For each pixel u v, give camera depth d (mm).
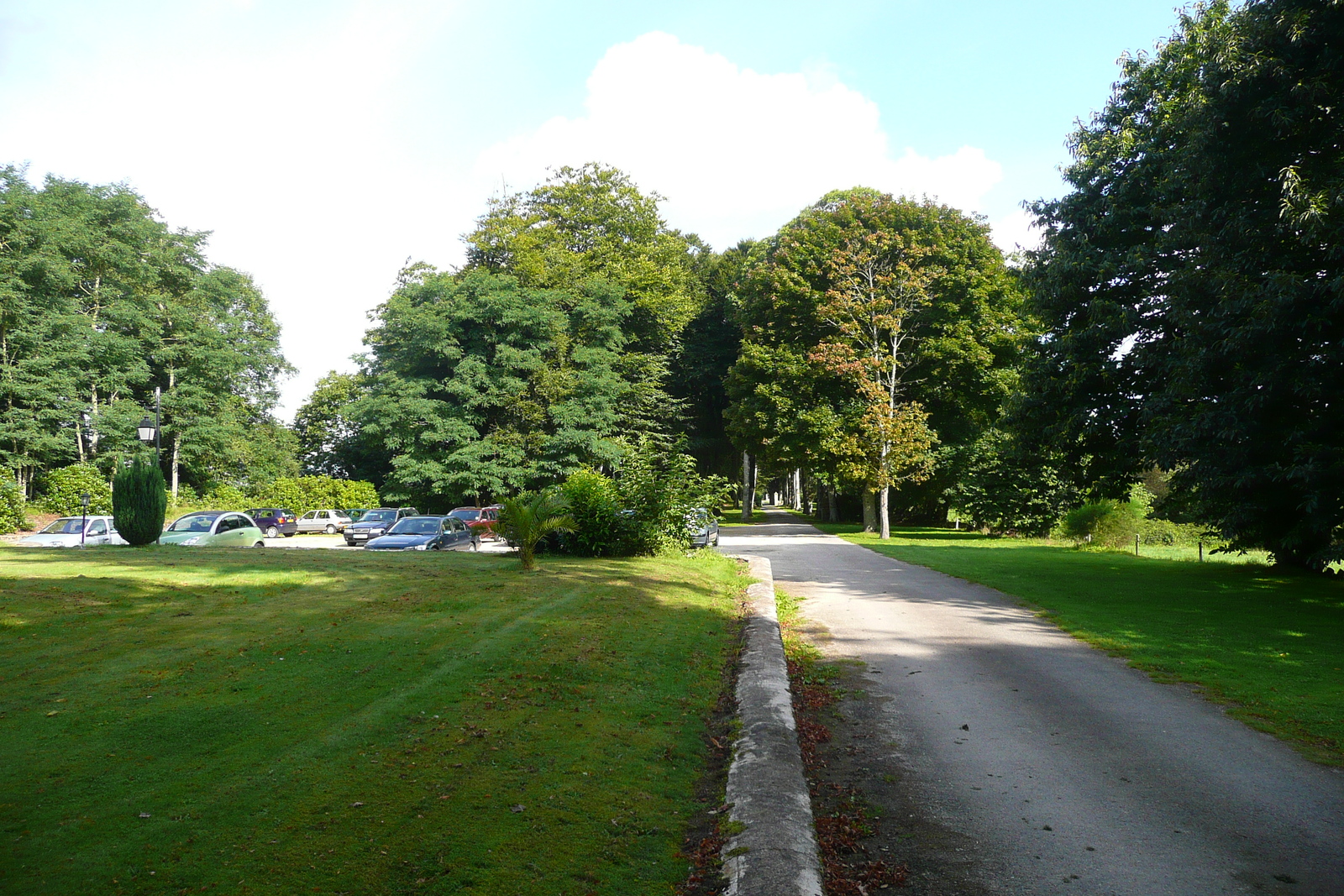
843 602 14375
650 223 53594
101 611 9930
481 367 42656
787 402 38812
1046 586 16391
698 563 18250
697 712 6898
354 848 3969
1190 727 6949
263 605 10727
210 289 48000
